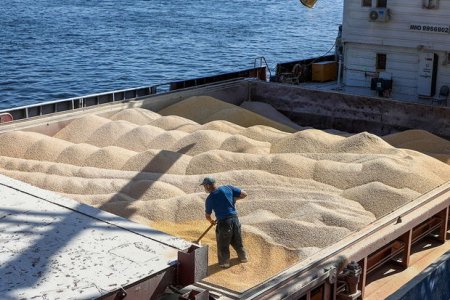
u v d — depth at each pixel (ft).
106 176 36.83
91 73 126.82
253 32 198.49
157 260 17.85
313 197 32.30
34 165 39.09
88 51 153.17
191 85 58.13
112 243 18.72
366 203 31.63
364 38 59.62
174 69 133.80
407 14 56.54
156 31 196.85
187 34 190.39
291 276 22.48
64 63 136.36
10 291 15.99
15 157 41.37
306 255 27.09
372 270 28.25
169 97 53.67
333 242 27.73
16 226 19.54
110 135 43.91
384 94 59.36
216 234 27.20
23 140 42.45
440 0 54.39
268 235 28.99
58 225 19.75
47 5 275.39
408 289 26.30
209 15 255.50
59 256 17.80
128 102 50.80
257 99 59.00
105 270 17.17
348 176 34.24
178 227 31.17
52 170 38.17
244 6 304.71
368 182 33.53
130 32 192.75
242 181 34.47
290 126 53.21
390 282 28.32
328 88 63.82
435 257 30.86
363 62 60.90
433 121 49.01
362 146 38.42
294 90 56.39
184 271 17.88
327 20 242.99
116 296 16.34
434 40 55.57
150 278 17.10
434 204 30.27
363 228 27.09
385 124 51.60
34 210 20.84
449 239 32.94
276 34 194.18
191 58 147.33
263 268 26.78
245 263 27.25
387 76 59.16
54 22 213.25
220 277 26.14
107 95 51.85
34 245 18.37
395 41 57.77
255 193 33.30
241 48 163.73
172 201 32.91
